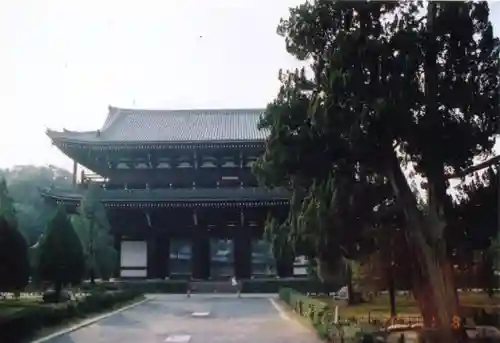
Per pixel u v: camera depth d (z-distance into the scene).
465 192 21.95
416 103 20.09
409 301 44.19
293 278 65.56
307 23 22.14
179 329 31.34
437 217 21.48
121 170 71.50
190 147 68.50
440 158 21.05
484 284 24.33
